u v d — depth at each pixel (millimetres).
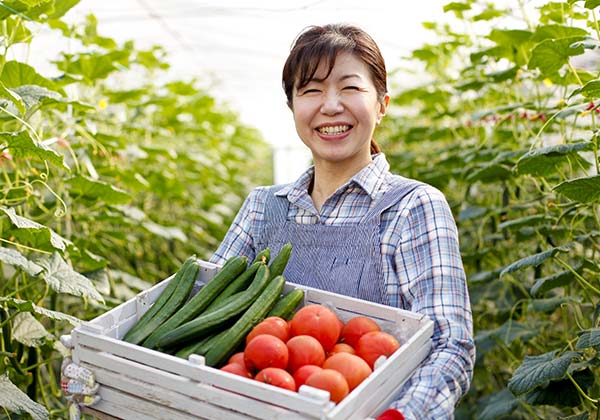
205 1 4820
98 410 1562
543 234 3029
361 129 1891
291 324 1599
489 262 3854
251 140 9805
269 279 1734
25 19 2598
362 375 1431
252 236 2137
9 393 1884
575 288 3297
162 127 5715
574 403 2299
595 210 2572
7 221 2508
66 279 2215
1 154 2305
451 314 1677
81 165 3445
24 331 2414
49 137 3361
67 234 3250
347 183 1945
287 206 2074
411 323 1621
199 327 1578
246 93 10164
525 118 3252
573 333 3070
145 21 5723
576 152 2465
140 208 5094
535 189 3717
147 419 1482
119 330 1695
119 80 5520
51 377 2928
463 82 4176
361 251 1851
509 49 3508
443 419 1495
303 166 9742
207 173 6484
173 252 5301
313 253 1927
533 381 2135
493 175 3441
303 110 1904
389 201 1856
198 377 1393
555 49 2562
